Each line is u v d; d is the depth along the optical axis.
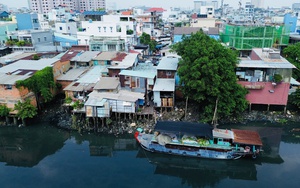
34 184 24.70
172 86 36.94
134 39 69.00
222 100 33.78
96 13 91.06
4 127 36.44
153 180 25.45
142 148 31.14
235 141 27.50
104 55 49.56
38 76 38.00
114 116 35.75
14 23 75.88
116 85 37.62
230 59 32.66
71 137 34.50
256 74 35.88
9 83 34.31
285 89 35.81
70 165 27.95
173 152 29.03
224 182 25.59
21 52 55.28
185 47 36.06
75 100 38.28
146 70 42.53
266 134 33.81
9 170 27.45
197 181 25.73
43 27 86.62
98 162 28.52
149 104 38.28
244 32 54.69
